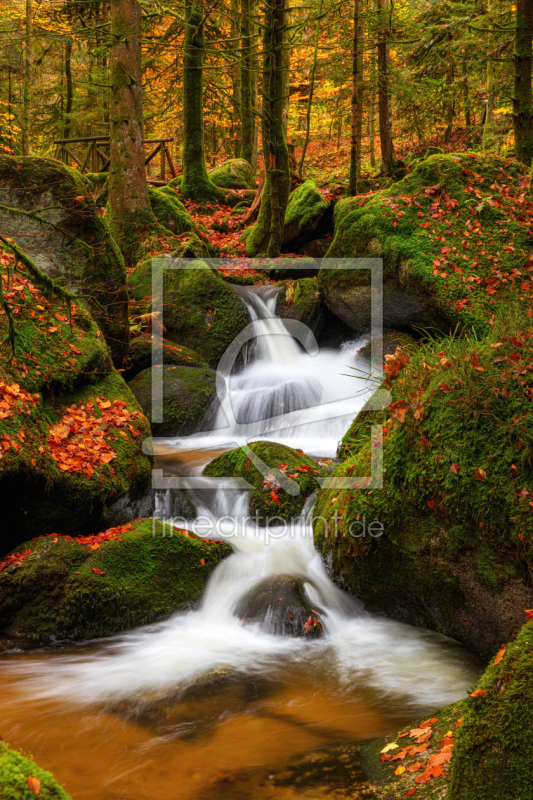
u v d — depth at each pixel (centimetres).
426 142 1827
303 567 468
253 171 1795
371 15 1106
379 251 824
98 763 282
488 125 1321
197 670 370
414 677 358
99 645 402
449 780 221
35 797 131
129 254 1064
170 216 1174
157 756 286
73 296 421
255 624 415
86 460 492
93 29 1123
